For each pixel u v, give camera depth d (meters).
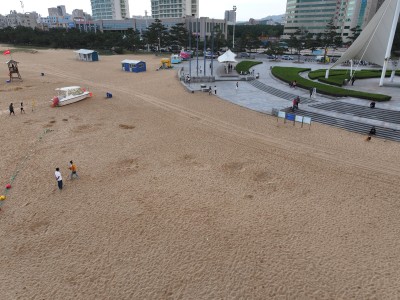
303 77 48.38
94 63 72.56
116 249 13.18
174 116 31.42
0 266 12.24
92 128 27.95
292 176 19.19
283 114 29.70
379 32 39.38
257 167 20.44
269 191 17.58
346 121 28.02
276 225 14.62
